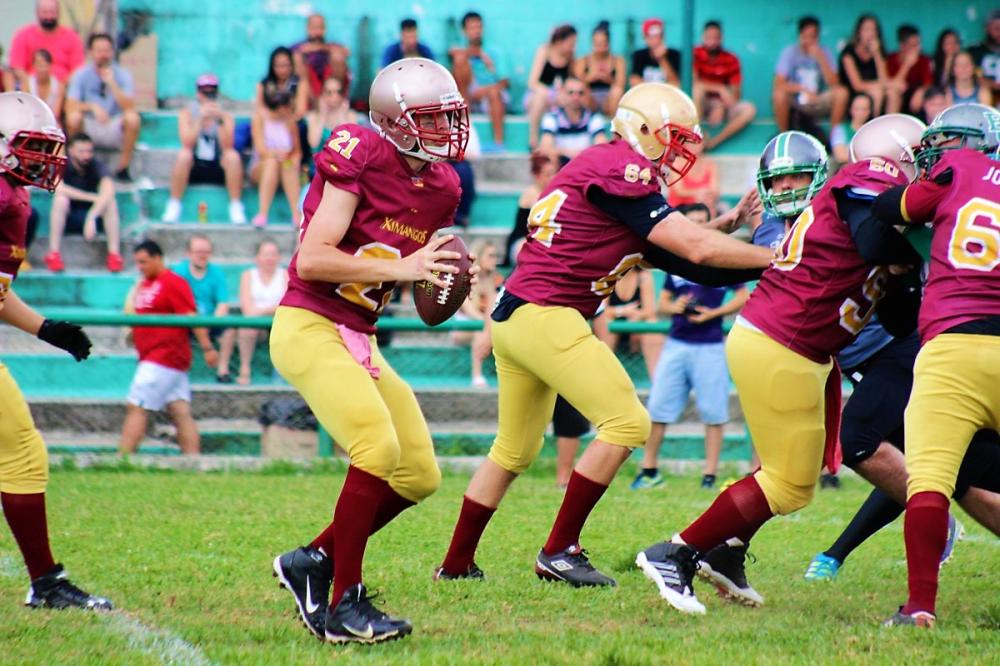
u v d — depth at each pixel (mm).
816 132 46000
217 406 35344
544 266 18922
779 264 17016
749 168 45281
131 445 33906
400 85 15820
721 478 32906
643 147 18297
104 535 22812
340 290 16141
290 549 21781
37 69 43656
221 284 37938
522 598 18203
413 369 37969
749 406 17156
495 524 24531
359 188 15836
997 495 18141
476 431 35969
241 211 43656
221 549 21656
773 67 49469
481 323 33969
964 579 19828
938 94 45281
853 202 16328
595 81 45094
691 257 17438
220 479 31047
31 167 16656
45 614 16438
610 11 49750
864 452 18906
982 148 16344
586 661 13992
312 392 15867
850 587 19266
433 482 16875
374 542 22484
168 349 33656
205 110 43656
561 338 18797
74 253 42250
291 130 43625
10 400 16672
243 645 15117
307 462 33406
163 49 48812
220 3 48906
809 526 25156
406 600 18031
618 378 18844
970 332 15461
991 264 15477
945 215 15695
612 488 31188
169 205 43656
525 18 49594
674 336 31266
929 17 49656
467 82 47094
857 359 19500
